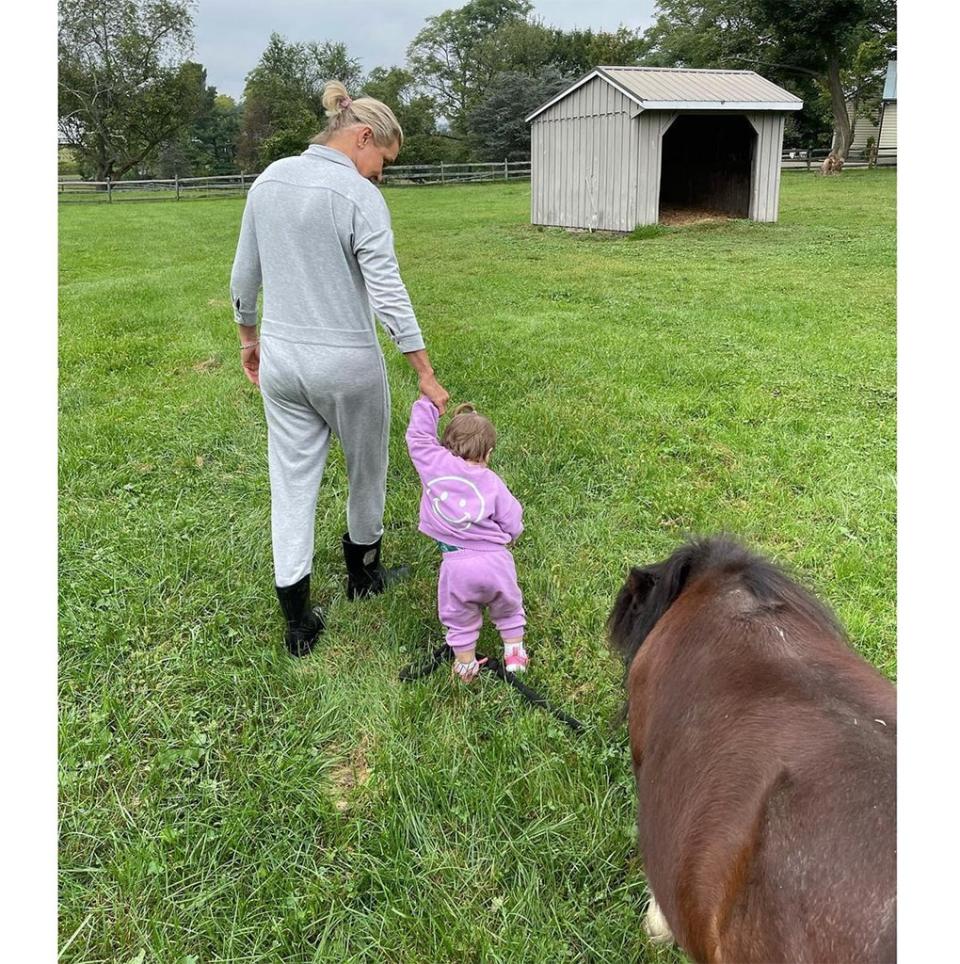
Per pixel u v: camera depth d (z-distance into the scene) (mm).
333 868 2270
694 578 1813
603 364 6641
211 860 2258
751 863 1166
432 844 2311
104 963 2010
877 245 13039
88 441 5102
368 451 3125
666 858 1388
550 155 17453
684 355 6906
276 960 2029
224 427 5336
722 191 17516
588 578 3590
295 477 3029
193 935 2082
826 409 5578
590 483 4508
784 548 3842
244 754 2639
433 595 3475
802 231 15094
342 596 3484
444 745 2625
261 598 3443
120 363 6949
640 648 1841
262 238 2818
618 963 2004
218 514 4172
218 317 8734
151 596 3434
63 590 3434
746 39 36500
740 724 1374
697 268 11625
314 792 2477
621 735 2660
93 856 2297
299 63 55875
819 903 1076
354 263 2830
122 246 15672
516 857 2256
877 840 1095
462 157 49062
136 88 43938
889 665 2992
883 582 3543
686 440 5016
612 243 14625
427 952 2041
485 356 6941
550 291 10156
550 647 3158
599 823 2326
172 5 42562
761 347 7137
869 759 1204
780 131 16047
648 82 15625
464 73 60938
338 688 2906
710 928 1207
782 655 1494
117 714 2770
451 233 17172
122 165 46438
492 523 2793
